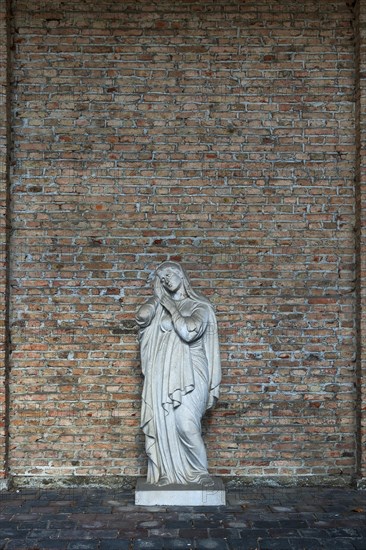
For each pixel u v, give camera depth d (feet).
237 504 19.60
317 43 22.88
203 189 22.56
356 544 16.30
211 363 20.16
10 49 22.48
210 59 22.81
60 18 22.76
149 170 22.57
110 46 22.75
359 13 22.36
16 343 22.09
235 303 22.31
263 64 22.82
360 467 21.58
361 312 21.77
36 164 22.48
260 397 22.15
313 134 22.71
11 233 22.26
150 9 22.85
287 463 22.04
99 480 21.84
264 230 22.49
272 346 22.27
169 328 19.89
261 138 22.70
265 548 16.05
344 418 22.18
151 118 22.67
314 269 22.45
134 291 22.31
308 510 19.03
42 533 17.02
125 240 22.39
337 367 22.27
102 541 16.44
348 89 22.81
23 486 21.74
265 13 22.90
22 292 22.20
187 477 19.72
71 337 22.17
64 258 22.31
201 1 22.86
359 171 22.11
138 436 22.00
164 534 16.93
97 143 22.57
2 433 21.40
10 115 22.39
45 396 22.02
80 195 22.47
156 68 22.76
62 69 22.67
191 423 19.56
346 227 22.54
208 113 22.71
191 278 22.34
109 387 22.09
